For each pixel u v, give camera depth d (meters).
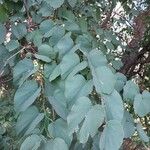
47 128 0.30
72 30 0.40
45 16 0.41
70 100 0.29
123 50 0.76
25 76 0.33
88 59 0.31
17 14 0.43
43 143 0.29
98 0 0.63
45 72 0.34
